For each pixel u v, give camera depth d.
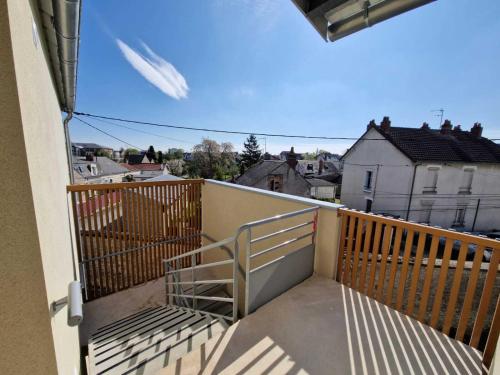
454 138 13.69
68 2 1.18
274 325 1.80
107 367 1.67
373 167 13.99
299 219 2.67
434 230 1.69
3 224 0.60
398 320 1.84
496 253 1.44
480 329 1.54
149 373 1.54
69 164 5.07
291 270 2.24
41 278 0.68
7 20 0.55
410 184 11.98
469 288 1.58
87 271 3.46
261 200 3.17
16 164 0.61
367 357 1.52
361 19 1.56
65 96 3.22
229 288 4.05
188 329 2.08
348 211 2.23
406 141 12.91
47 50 1.79
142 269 3.96
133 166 38.91
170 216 4.14
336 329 1.76
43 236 0.75
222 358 1.52
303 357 1.53
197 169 28.03
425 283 1.78
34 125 0.81
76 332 2.07
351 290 2.23
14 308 0.65
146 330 2.34
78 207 3.30
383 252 2.00
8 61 0.56
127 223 3.72
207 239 4.43
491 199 13.03
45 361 0.71
